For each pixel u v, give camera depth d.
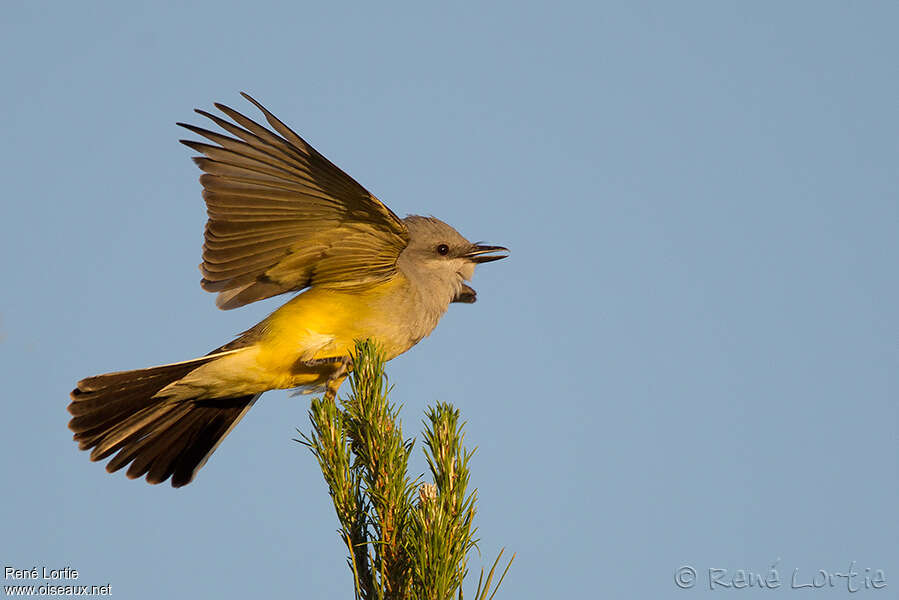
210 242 9.83
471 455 7.11
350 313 10.52
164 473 10.68
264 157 9.20
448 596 6.65
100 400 10.34
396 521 7.11
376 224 9.84
